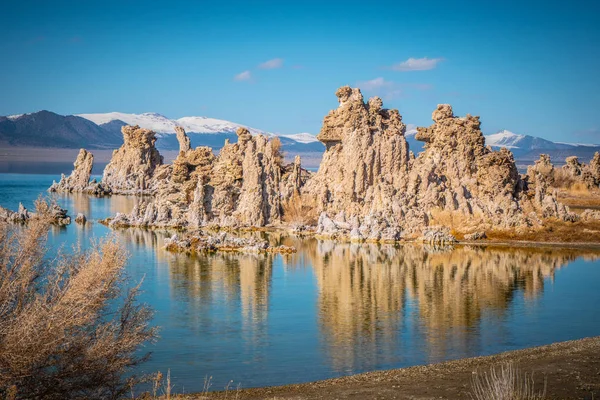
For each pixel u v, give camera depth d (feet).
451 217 356.18
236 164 402.72
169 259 265.95
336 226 354.95
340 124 405.39
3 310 90.07
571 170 594.24
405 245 323.16
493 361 133.49
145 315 100.27
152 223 377.09
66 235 319.47
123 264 96.43
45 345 85.35
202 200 388.37
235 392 117.39
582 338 160.97
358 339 159.02
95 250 95.86
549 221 363.35
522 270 253.24
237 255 281.33
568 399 107.96
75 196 590.55
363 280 230.48
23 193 590.96
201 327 166.81
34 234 96.94
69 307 88.69
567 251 304.30
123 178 651.25
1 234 96.22
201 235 326.24
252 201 391.04
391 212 353.31
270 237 349.41
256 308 187.21
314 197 404.16
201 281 222.89
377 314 183.01
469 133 388.37
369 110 408.67
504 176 375.25
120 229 358.02
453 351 150.20
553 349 143.13
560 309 191.01
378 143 394.52
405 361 142.61
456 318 179.83
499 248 313.12
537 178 397.39
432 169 372.17
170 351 147.43
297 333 163.22
